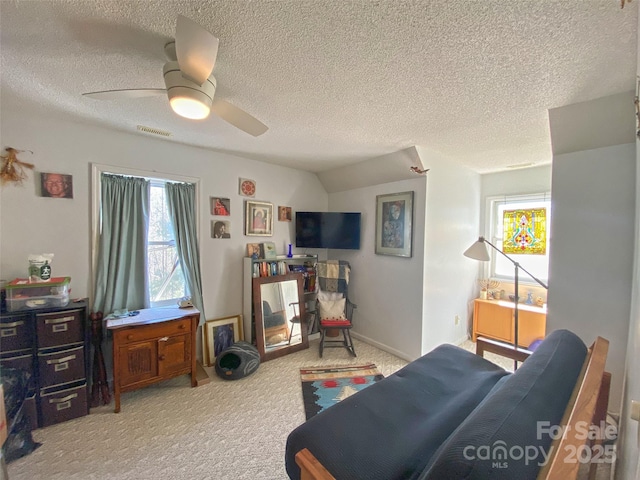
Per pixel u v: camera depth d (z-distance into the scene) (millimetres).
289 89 1625
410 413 1434
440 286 3133
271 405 2182
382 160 3041
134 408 2121
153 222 2715
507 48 1238
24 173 2080
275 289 3219
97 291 2350
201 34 994
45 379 1879
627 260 1801
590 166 1925
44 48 1288
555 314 2080
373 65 1384
